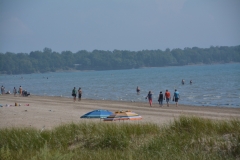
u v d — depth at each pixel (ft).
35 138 143.43
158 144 119.24
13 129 157.89
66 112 306.55
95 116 199.41
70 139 143.43
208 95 499.92
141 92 614.75
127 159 110.52
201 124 136.87
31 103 422.82
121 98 507.30
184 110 317.63
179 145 118.73
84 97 548.31
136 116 181.78
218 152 110.22
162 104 379.55
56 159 110.01
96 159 113.70
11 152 128.36
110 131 138.21
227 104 380.37
